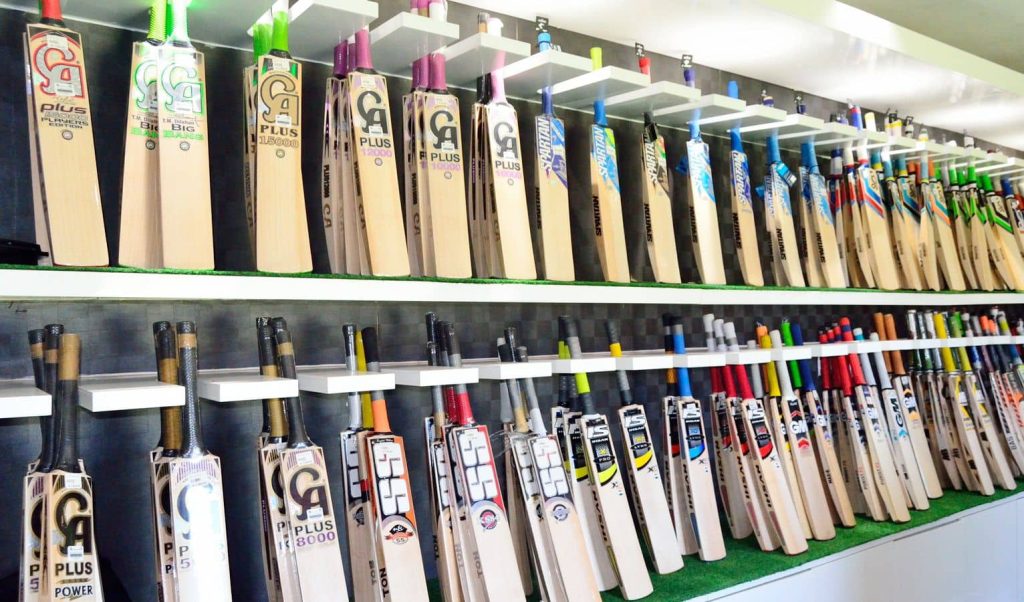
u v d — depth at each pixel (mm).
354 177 2074
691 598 2334
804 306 3809
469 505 2082
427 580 2451
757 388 3045
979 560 3461
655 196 2848
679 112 2918
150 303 2006
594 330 2934
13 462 1812
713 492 2762
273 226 1914
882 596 2967
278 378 1873
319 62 2318
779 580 2596
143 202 1796
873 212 3623
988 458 3865
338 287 1907
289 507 1816
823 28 2840
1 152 1816
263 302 2182
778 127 3182
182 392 1662
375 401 2092
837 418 3424
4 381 1806
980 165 4324
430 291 2064
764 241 3605
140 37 2023
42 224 1711
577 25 2807
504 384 2453
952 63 3367
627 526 2422
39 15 1877
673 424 2822
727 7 2652
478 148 2387
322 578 1808
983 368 4273
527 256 2373
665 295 2621
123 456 1948
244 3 1876
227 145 2125
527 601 2336
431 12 2143
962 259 4148
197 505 1689
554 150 2572
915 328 3865
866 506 3326
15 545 1807
